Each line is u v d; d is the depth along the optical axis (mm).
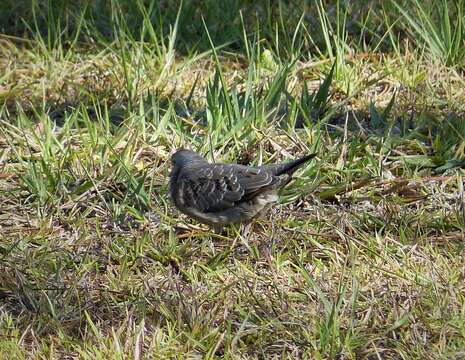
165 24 15453
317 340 8555
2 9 16078
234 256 10203
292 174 10750
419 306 8914
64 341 8656
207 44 15023
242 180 10344
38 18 16031
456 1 15023
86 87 13945
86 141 12102
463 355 8219
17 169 11781
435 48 14125
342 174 11461
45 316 9008
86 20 15664
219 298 9203
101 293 9453
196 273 9766
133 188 11203
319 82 13922
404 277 9477
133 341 8500
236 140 11945
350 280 9508
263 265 9984
